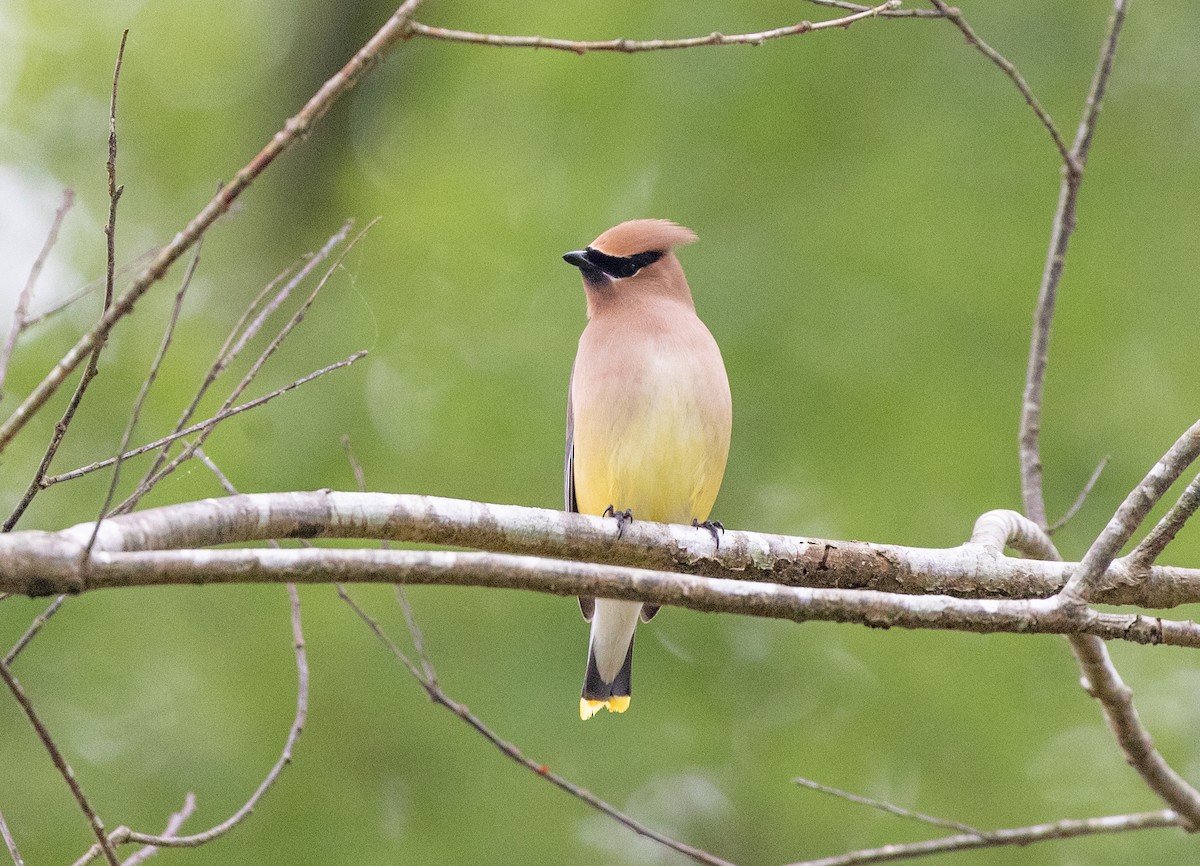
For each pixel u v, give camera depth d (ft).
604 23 47.34
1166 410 42.06
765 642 44.96
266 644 41.32
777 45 45.78
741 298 43.70
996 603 21.31
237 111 58.65
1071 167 29.17
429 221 47.80
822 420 43.06
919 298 43.27
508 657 41.93
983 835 26.89
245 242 57.57
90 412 44.09
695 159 45.62
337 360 46.16
